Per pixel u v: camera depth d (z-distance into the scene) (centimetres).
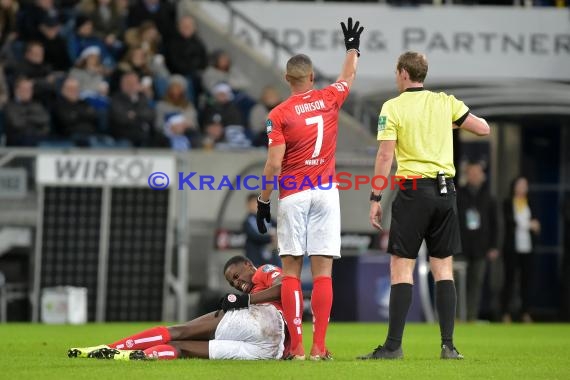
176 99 7019
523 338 4884
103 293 6253
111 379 2491
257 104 7288
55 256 6247
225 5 7625
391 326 3103
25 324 5881
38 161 6241
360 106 7450
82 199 6272
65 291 6047
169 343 3023
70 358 3033
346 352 3747
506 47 7562
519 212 6894
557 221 8225
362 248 6391
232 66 7575
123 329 5244
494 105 7562
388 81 7469
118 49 7331
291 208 2972
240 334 2992
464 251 6631
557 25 7575
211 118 7062
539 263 8212
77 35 7338
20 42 7206
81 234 6266
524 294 6912
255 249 6025
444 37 7562
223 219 6394
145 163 6300
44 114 6638
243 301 2989
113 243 6278
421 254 6444
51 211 6253
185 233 6284
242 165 6444
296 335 2956
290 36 7606
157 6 7531
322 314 2992
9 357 3228
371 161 6400
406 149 3083
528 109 7562
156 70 7225
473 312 6700
